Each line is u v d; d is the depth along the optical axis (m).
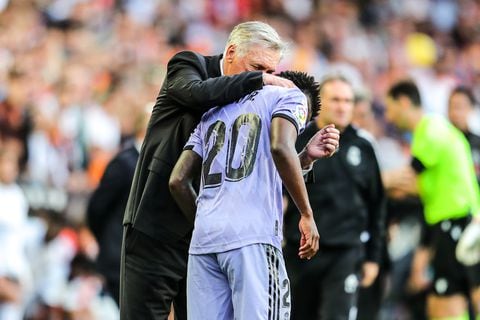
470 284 32.03
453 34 83.44
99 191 30.66
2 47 52.22
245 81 18.58
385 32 78.69
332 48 73.00
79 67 53.53
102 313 38.22
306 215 17.86
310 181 19.75
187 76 19.56
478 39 83.69
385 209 29.31
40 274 38.19
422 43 79.25
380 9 80.88
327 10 77.62
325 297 28.14
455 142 31.92
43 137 44.06
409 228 36.44
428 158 31.81
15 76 45.38
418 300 37.22
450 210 31.86
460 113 34.16
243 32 19.30
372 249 29.17
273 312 17.80
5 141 42.44
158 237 20.44
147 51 60.12
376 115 58.22
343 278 28.12
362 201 28.73
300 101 18.27
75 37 57.09
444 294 32.28
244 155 18.17
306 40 71.81
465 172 31.98
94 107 48.97
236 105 18.69
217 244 17.97
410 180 34.06
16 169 40.69
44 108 46.53
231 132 18.47
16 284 36.34
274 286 17.84
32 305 37.94
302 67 66.19
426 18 83.06
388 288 36.78
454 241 31.84
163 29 64.69
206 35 67.69
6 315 36.19
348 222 28.34
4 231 36.28
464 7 85.31
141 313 20.75
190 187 19.06
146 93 50.12
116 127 48.66
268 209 18.05
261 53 19.14
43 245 38.75
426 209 32.44
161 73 48.81
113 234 30.77
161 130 20.48
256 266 17.77
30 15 57.28
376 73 73.94
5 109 43.53
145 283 20.66
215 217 18.08
